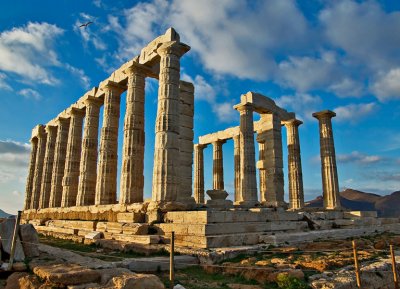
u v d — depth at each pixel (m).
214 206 19.36
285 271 8.52
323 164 29.36
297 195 28.88
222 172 36.62
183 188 22.38
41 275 7.75
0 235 9.95
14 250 8.99
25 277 7.80
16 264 8.96
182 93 23.81
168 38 19.19
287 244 13.56
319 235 16.06
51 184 31.31
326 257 10.80
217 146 36.88
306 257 10.84
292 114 30.73
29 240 10.45
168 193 16.94
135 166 20.16
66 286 7.25
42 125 36.56
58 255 10.63
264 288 7.94
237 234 13.30
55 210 27.47
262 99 27.61
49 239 18.34
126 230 15.27
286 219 17.23
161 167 17.23
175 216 14.85
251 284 8.37
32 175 38.22
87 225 19.23
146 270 9.88
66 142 31.77
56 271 7.69
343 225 20.58
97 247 14.42
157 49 19.38
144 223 15.48
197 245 12.32
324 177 29.14
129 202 19.39
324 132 29.81
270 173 27.25
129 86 21.42
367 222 22.44
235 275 9.34
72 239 17.20
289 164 29.94
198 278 9.20
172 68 18.59
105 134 23.33
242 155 26.44
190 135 23.61
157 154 17.52
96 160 26.20
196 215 13.60
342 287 7.68
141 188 20.30
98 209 21.36
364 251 12.01
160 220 15.63
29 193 37.66
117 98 24.44
